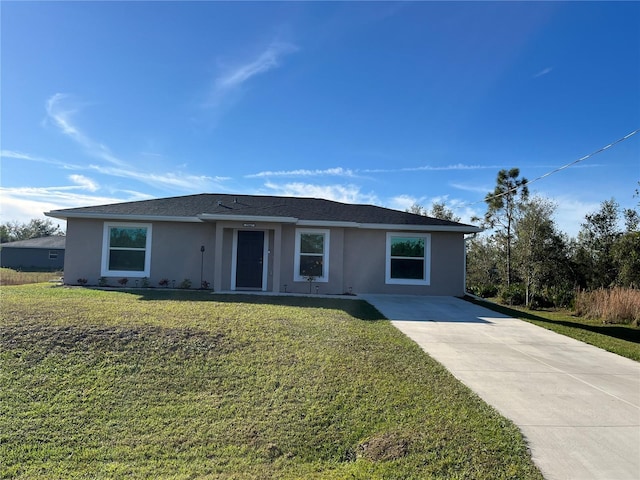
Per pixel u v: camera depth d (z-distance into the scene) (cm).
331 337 765
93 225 1436
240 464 393
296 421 466
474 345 807
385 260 1514
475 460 380
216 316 852
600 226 2047
